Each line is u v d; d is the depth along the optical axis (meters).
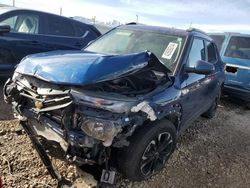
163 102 3.22
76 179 3.21
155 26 4.64
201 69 3.74
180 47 4.03
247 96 7.33
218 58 5.99
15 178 3.11
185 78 3.83
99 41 4.57
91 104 2.69
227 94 7.78
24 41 6.04
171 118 3.74
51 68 2.98
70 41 6.97
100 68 2.89
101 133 2.65
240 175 4.02
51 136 2.95
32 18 6.39
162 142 3.45
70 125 2.73
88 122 2.66
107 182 3.00
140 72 3.14
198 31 4.77
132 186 3.29
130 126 2.87
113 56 3.09
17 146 3.71
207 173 3.90
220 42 8.07
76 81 2.76
